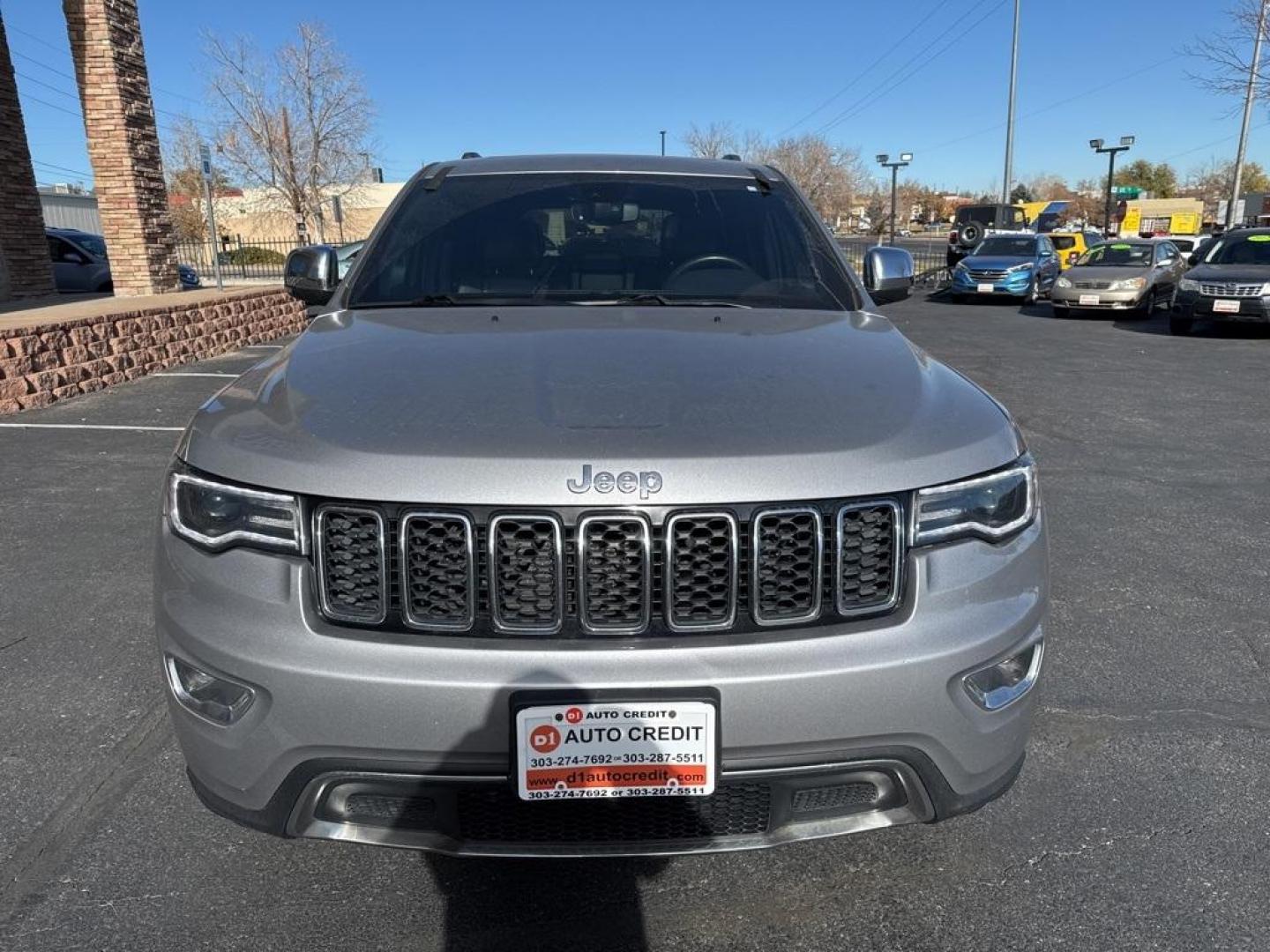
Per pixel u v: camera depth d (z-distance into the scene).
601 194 3.46
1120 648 3.65
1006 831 2.54
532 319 2.77
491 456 1.87
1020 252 22.70
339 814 1.94
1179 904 2.27
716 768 1.85
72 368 8.88
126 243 13.13
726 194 3.53
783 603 1.92
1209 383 10.26
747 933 2.19
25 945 2.13
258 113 33.94
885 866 2.42
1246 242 15.38
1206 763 2.86
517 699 1.80
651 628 1.88
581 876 2.38
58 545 4.75
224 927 2.19
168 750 2.92
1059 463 6.66
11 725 3.05
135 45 13.12
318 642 1.87
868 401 2.15
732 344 2.51
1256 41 22.88
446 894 2.31
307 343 2.61
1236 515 5.39
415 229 3.33
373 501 1.87
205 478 2.02
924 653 1.90
